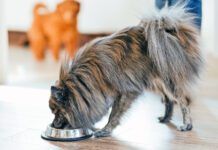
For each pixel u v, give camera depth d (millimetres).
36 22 5621
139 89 2434
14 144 2355
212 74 3807
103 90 2396
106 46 2416
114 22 5570
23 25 6418
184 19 2475
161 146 2334
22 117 2727
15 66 4926
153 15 2457
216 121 2668
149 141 2391
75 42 5449
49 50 5652
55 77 4055
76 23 5445
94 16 5707
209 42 4562
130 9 4922
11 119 2691
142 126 2588
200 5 2789
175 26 2441
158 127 2572
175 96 2496
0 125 2594
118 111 2455
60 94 2369
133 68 2402
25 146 2334
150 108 2885
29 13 6230
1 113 2797
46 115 2758
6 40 3734
